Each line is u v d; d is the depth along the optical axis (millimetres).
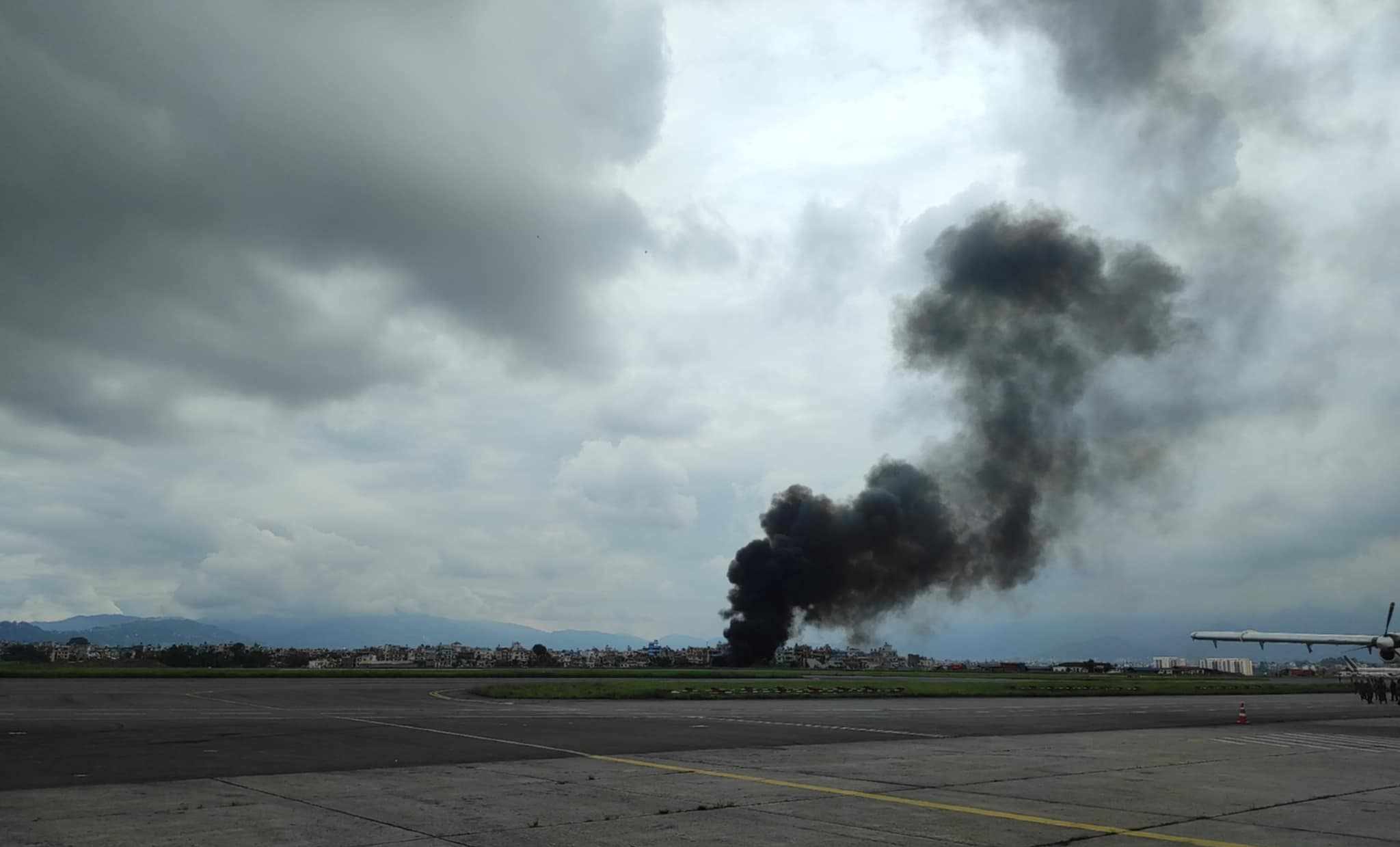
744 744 25703
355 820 13438
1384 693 58500
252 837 12133
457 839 12297
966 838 12977
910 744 27297
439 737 25578
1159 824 14383
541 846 11961
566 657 198375
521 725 30234
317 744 23188
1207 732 34125
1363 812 15727
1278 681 114750
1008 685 74375
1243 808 16016
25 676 60188
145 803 14516
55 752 20641
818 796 16516
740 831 13188
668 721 33344
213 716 30969
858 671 139875
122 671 65812
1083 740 29672
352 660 160750
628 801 15609
